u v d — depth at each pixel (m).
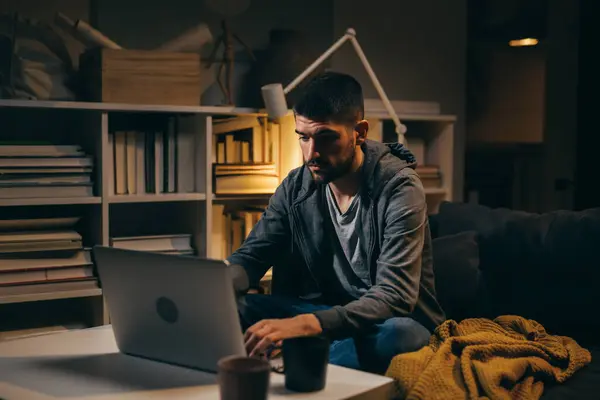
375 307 1.71
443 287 2.34
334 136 1.81
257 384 1.21
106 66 2.83
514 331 2.11
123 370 1.52
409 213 1.86
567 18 4.46
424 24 4.03
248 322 2.04
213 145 3.15
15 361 1.59
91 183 2.84
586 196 4.38
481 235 2.44
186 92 3.01
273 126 3.22
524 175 4.41
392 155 2.02
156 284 1.50
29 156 2.72
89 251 2.87
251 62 3.42
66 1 3.04
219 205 3.21
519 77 4.37
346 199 2.01
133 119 3.08
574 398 1.76
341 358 1.77
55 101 2.85
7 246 2.72
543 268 2.26
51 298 2.76
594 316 2.17
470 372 1.66
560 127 4.47
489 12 4.27
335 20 3.70
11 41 2.89
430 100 4.09
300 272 2.24
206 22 3.33
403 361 1.62
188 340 1.51
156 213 3.28
